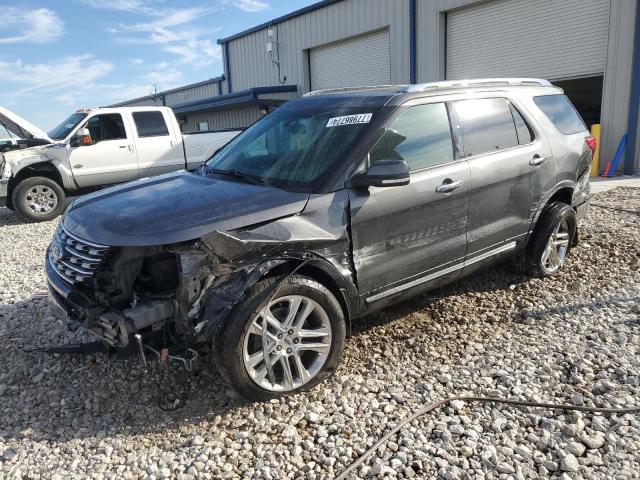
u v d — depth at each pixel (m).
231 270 3.12
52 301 3.59
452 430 3.07
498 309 4.69
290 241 3.26
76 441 3.13
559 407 3.21
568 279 5.30
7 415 3.41
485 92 4.63
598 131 12.94
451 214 4.14
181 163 11.98
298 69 21.00
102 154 10.98
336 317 3.49
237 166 4.18
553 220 5.09
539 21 13.73
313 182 3.61
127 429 3.21
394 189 3.76
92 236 3.26
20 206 10.33
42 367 3.98
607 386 3.42
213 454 2.94
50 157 10.46
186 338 3.11
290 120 4.38
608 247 6.23
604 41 12.60
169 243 3.06
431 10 15.73
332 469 2.80
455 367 3.76
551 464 2.77
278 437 3.06
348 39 18.81
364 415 3.24
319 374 3.48
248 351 3.27
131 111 11.41
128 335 3.09
